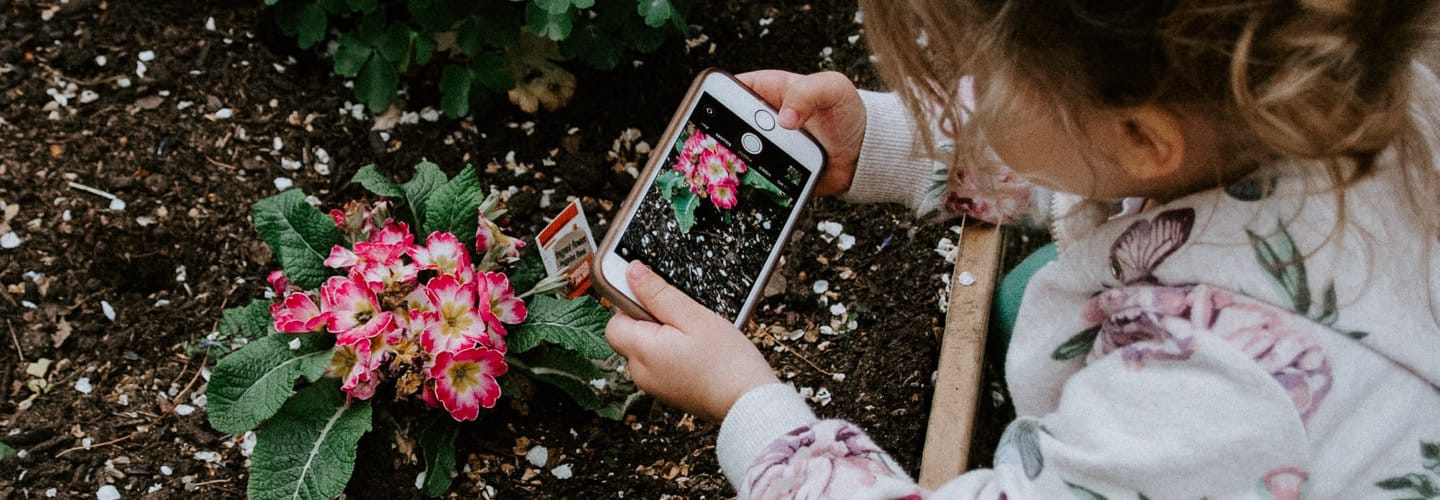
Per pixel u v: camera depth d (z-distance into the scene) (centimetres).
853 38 218
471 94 200
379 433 177
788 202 137
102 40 208
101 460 176
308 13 200
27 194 194
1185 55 72
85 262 191
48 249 191
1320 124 73
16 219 192
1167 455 82
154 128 202
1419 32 73
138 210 195
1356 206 83
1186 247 87
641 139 209
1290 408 81
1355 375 82
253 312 177
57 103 203
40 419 178
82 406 180
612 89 212
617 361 183
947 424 150
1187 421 82
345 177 203
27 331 185
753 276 136
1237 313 83
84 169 197
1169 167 82
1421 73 86
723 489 180
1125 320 90
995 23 76
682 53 215
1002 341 161
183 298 190
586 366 179
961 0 79
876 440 183
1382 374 83
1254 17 69
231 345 186
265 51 211
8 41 206
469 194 176
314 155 204
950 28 82
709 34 217
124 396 182
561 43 195
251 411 158
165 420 180
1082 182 89
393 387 176
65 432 178
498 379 178
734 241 136
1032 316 106
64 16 209
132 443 178
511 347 171
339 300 155
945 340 156
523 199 202
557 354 180
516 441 182
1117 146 81
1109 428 86
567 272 174
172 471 176
